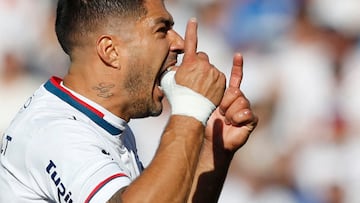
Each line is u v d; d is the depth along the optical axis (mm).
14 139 10438
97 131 10625
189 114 10062
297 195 23547
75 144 10008
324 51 25453
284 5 26453
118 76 10680
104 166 9844
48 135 10141
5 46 25828
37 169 10109
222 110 11406
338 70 25141
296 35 25969
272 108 24203
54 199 10047
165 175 9648
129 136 11484
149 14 10648
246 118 11273
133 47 10625
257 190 23328
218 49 25969
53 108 10594
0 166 10562
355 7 26703
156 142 22406
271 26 26172
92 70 10688
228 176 23250
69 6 10766
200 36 26125
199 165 11531
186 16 26500
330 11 26672
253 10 26391
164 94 10562
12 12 26125
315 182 23750
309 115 24297
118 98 10727
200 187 11492
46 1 26609
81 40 10680
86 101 10680
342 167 23938
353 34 26219
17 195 10281
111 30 10609
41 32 26219
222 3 26578
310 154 23891
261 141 23609
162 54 10688
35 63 25875
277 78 24594
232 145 11461
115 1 10586
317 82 24625
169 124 10086
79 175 9781
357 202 23828
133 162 11273
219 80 10234
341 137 24219
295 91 24516
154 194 9531
